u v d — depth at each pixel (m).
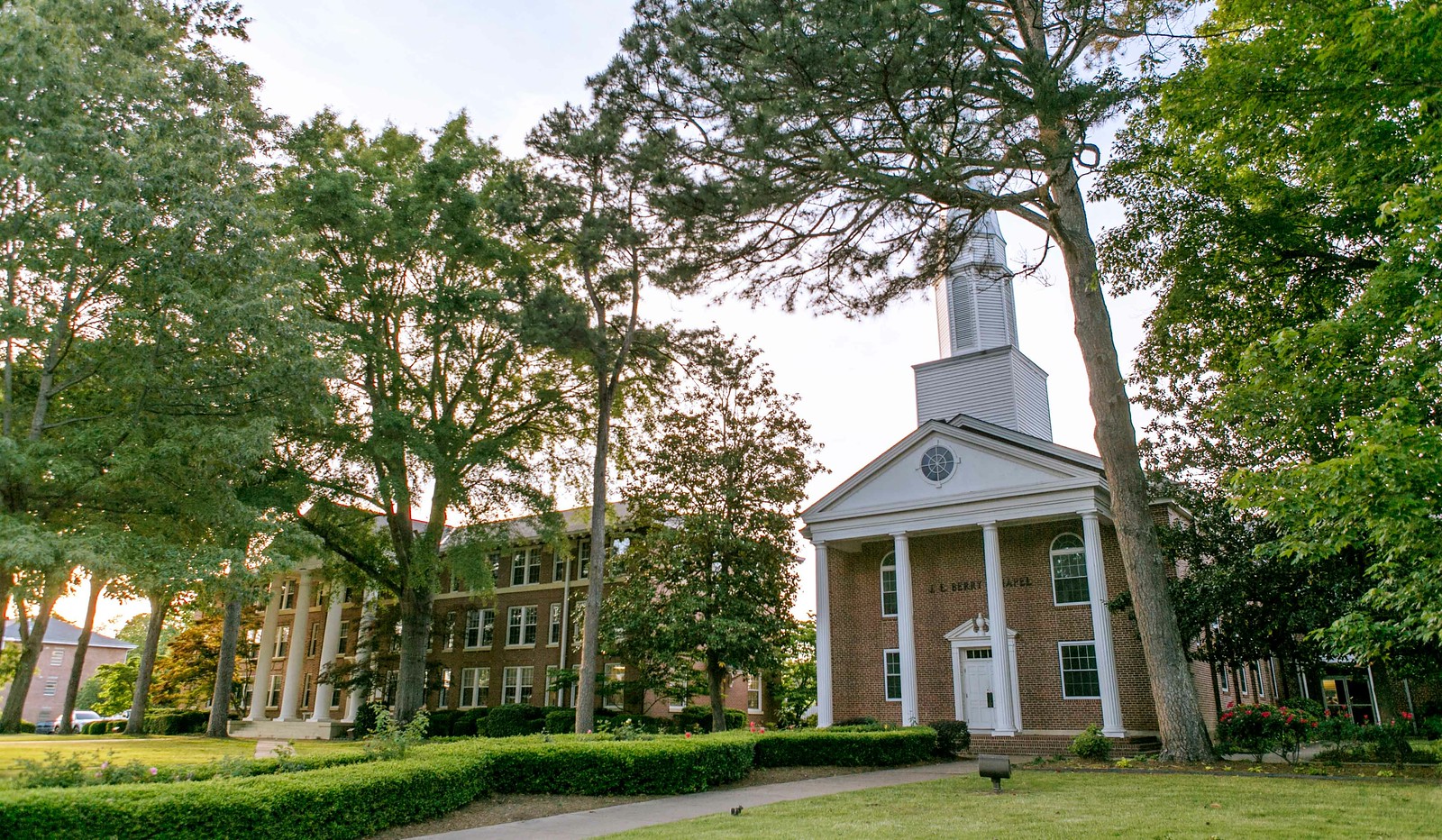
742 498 24.75
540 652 36.47
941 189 16.17
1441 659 14.62
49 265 14.22
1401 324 10.23
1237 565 18.31
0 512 13.63
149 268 14.34
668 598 23.83
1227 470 18.84
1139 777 14.71
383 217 23.94
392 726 13.13
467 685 38.25
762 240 18.22
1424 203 9.35
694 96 15.76
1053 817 10.02
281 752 11.50
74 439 14.06
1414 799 10.78
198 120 16.00
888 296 19.50
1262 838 8.15
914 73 13.62
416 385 26.47
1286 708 17.73
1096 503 24.47
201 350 15.63
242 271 15.41
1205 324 18.06
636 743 14.31
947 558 28.84
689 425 25.66
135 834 7.73
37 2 14.12
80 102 14.34
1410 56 10.28
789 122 14.57
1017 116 14.66
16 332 13.73
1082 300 18.62
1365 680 30.84
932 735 21.66
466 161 25.30
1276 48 11.98
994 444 26.31
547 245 23.58
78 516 15.17
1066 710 25.41
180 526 16.08
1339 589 16.75
